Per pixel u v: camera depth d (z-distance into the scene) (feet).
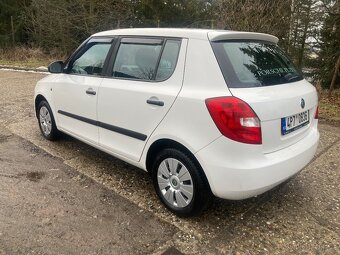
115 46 13.26
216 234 10.48
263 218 11.35
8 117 21.89
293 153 10.57
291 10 33.68
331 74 33.76
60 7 55.83
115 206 11.82
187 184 10.73
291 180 14.01
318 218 11.41
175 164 10.96
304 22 34.14
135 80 12.05
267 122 9.79
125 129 12.33
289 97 10.50
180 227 10.76
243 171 9.44
